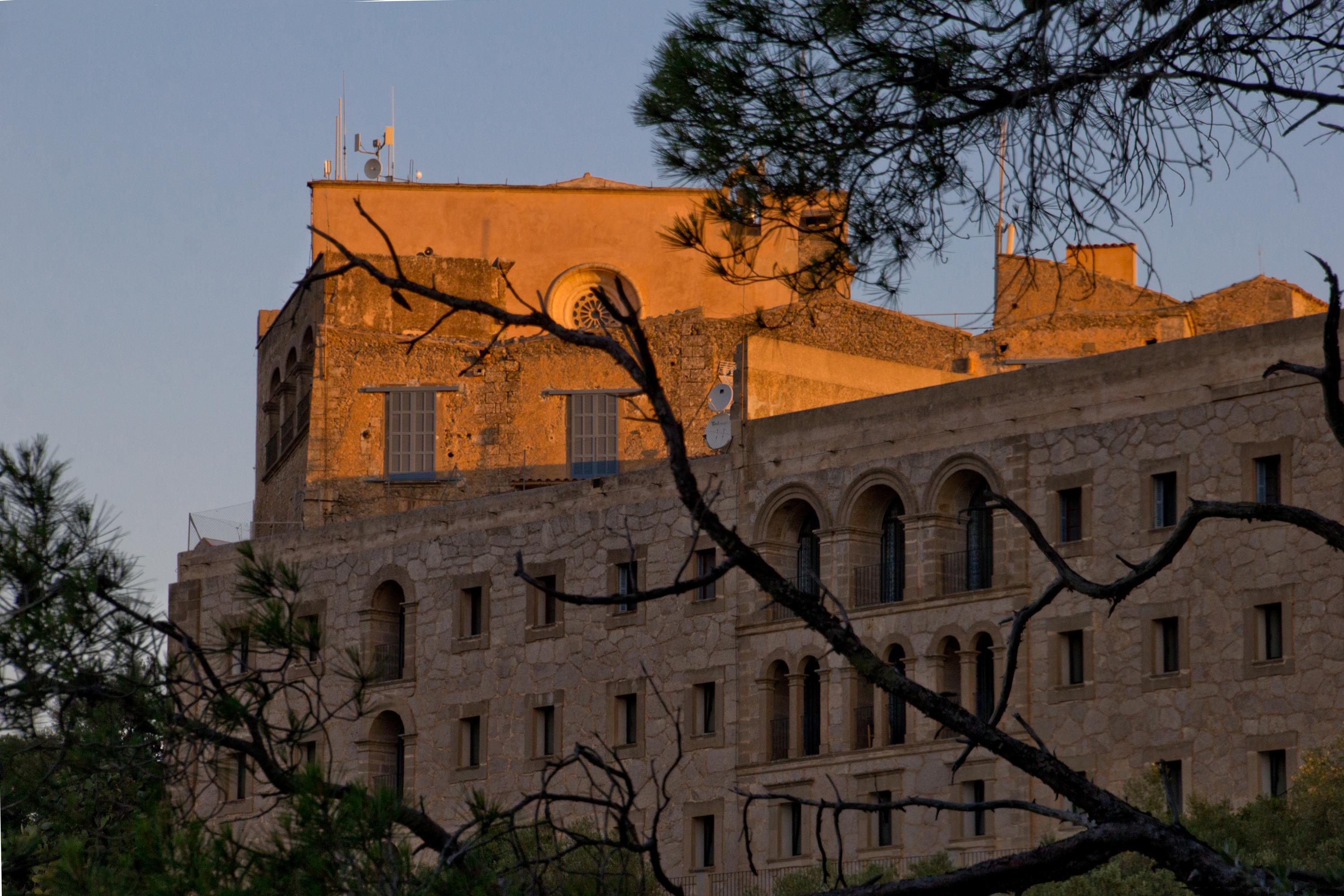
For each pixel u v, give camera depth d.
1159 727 143.38
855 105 44.94
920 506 159.25
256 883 36.31
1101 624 147.62
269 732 39.00
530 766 178.75
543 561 182.12
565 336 36.91
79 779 38.81
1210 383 145.62
